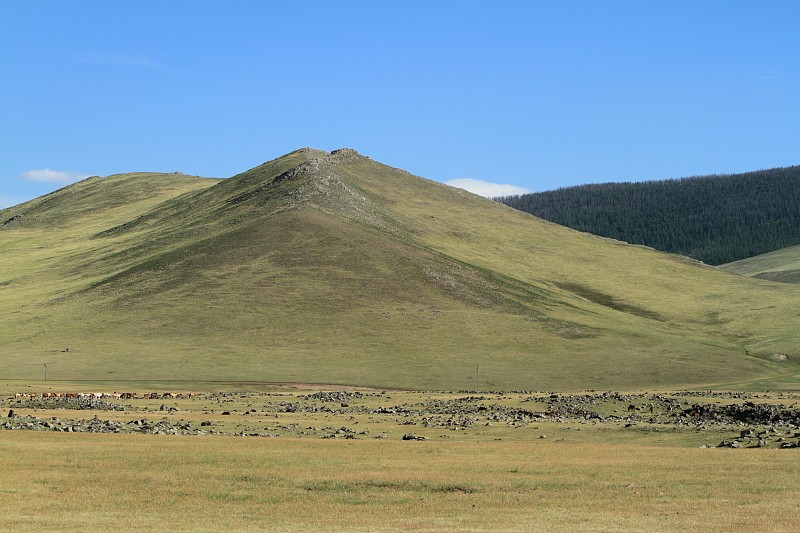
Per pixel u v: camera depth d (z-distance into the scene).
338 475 51.53
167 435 69.75
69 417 85.50
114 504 44.22
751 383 158.88
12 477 49.75
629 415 101.00
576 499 45.62
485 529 38.75
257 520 40.97
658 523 40.06
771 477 51.16
